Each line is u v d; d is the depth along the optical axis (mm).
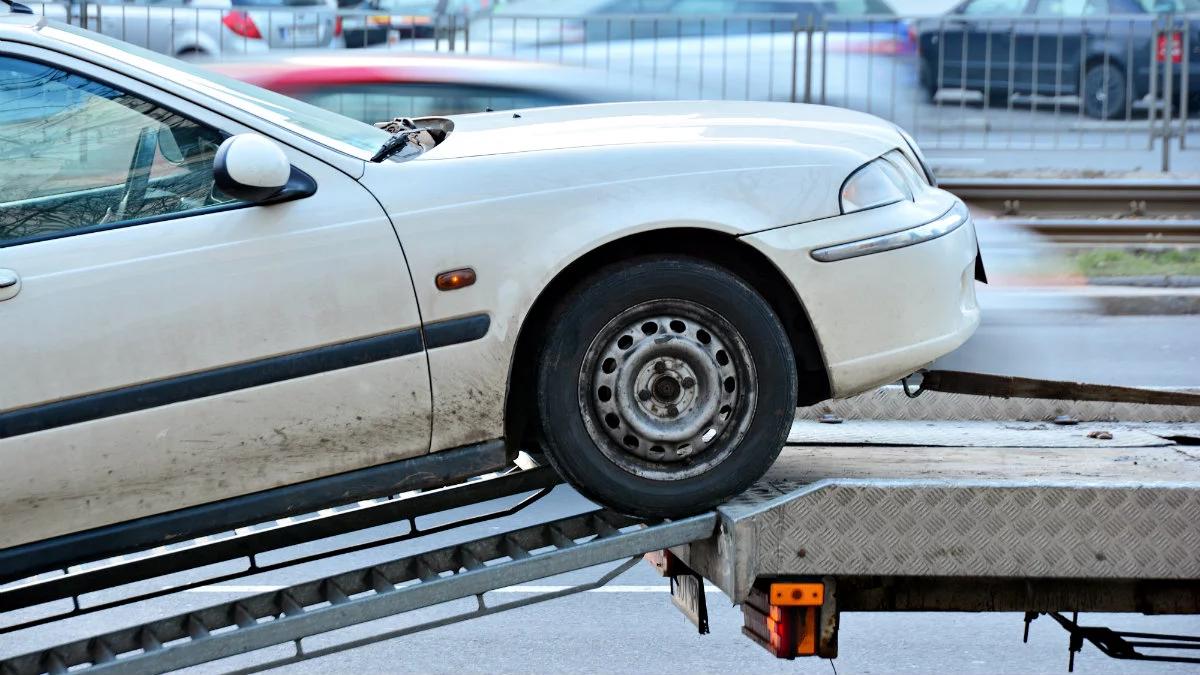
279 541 5938
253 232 5070
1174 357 15469
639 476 5332
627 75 19547
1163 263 18750
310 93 19172
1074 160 19578
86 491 4879
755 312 5387
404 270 5148
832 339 5488
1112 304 17938
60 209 5074
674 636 8219
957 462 6008
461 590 5047
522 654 7965
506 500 9938
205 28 18984
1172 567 4977
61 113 5152
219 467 5016
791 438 6738
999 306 17766
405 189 5246
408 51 19297
